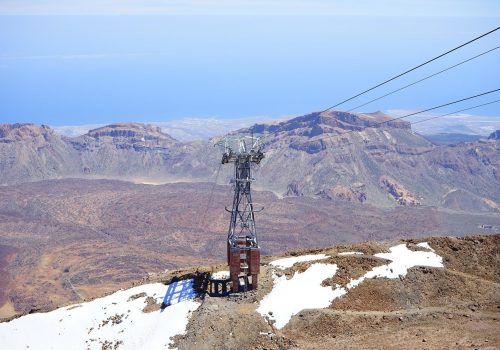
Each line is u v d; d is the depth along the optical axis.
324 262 109.00
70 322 113.38
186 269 130.62
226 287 109.06
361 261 108.19
